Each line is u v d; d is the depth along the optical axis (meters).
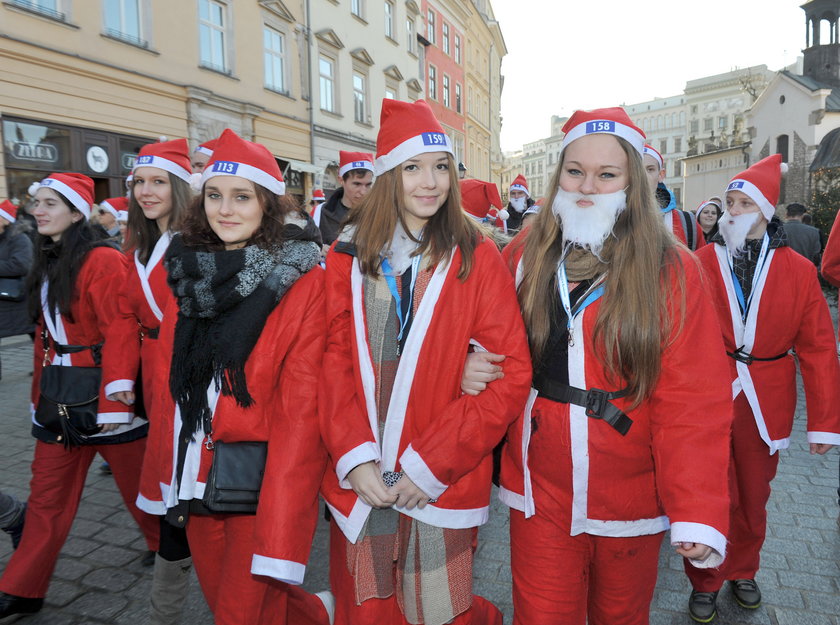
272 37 15.88
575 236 1.65
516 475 1.79
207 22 13.61
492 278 1.68
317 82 17.78
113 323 2.52
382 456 1.70
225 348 1.73
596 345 1.62
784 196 29.25
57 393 2.53
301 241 1.88
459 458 1.60
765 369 2.56
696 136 81.56
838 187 15.84
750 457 2.58
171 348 1.92
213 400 1.79
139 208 2.56
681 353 1.56
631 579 1.72
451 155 1.71
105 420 2.49
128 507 2.80
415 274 1.70
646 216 1.65
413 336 1.65
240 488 1.74
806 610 2.65
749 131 33.50
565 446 1.66
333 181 18.83
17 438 4.77
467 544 1.77
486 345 1.67
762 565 3.01
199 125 13.23
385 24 22.00
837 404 2.55
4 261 5.93
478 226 1.79
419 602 1.73
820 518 3.53
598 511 1.66
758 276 2.53
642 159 1.68
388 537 1.74
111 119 11.23
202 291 1.77
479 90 37.88
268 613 1.86
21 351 8.10
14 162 9.53
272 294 1.75
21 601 2.52
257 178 1.83
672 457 1.52
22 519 2.88
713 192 39.16
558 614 1.69
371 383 1.70
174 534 2.08
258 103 15.17
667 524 1.73
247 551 1.79
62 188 2.58
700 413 1.53
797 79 28.45
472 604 1.95
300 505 1.68
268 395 1.79
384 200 1.73
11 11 9.36
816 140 27.38
